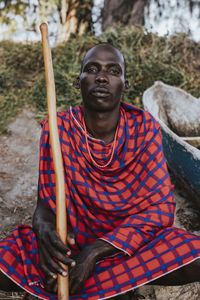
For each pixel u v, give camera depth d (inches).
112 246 73.2
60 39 281.9
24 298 83.0
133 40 253.3
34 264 74.9
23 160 179.5
